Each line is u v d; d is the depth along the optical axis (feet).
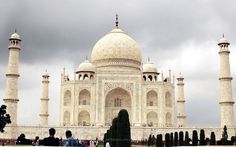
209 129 485.56
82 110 541.34
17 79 492.54
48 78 588.09
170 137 374.43
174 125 559.38
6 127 469.57
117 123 243.40
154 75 613.11
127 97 565.94
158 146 337.31
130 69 594.24
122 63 591.78
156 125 549.95
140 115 545.03
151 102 561.02
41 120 573.74
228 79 495.82
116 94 565.12
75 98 544.62
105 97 548.31
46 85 583.58
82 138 484.33
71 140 155.22
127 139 237.25
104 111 542.16
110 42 601.21
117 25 651.25
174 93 570.46
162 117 548.72
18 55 497.46
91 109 541.34
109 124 549.13
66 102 556.10
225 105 490.49
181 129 488.85
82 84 547.90
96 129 488.02
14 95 485.97
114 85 549.95
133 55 601.21
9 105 481.46
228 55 503.61
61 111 553.23
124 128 238.27
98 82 548.72
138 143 463.83
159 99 553.64
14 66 491.31
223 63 501.15
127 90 550.77
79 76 595.88
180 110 588.09
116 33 622.13
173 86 570.87
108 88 548.72
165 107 555.69
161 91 555.28
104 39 614.75
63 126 486.38
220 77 499.92
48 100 583.58
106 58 594.24
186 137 356.79
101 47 603.67
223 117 490.08
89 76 591.78
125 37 614.34
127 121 239.91
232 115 489.26
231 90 495.41
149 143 415.03
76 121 537.24
